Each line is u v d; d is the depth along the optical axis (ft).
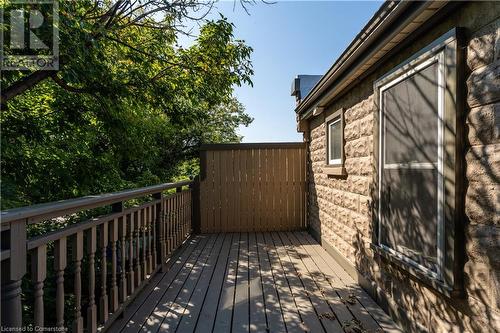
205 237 17.98
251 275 11.26
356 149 10.64
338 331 7.29
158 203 11.31
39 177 12.81
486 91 4.90
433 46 6.07
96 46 9.41
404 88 7.31
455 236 5.47
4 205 10.23
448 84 5.64
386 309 8.24
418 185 6.75
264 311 8.32
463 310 5.45
